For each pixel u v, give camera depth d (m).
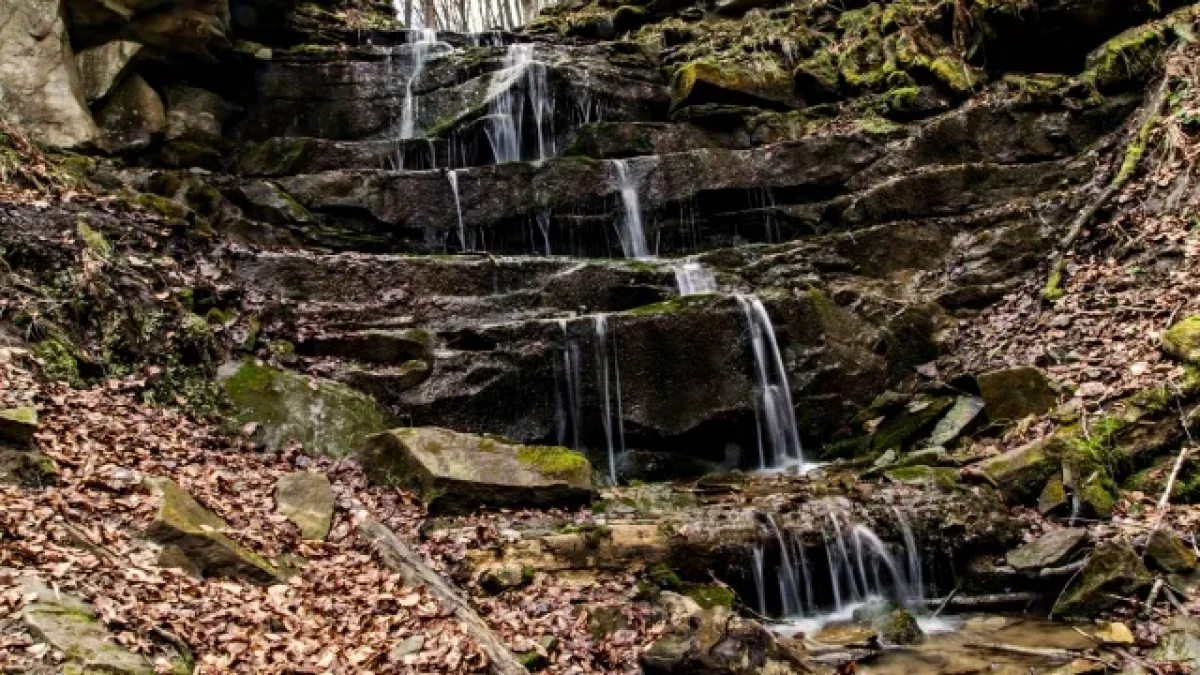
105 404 7.76
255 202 12.45
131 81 12.96
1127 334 9.98
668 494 8.70
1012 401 9.83
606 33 18.48
